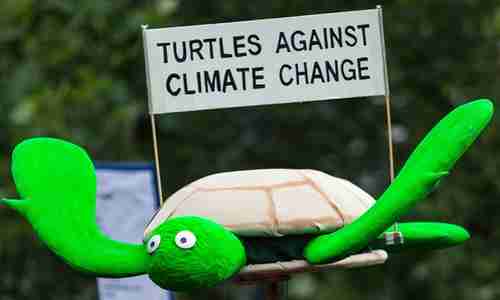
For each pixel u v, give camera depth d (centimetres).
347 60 461
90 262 432
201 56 460
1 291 1160
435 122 1134
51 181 440
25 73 1142
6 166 1143
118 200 691
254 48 460
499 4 1116
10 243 1143
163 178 1184
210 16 1139
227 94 460
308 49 461
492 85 1105
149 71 459
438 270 1098
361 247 413
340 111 1166
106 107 1117
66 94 1114
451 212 1083
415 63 1127
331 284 1191
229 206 420
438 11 1114
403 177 411
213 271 401
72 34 1123
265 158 1172
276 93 461
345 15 461
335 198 426
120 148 1112
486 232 1105
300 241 419
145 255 432
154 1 1149
